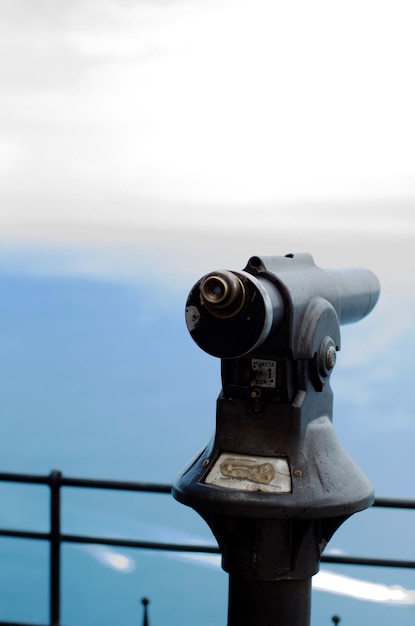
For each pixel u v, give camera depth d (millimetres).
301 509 2324
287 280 2400
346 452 2553
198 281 2320
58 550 3785
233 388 2457
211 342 2320
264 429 2428
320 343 2463
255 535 2436
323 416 2545
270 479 2377
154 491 3627
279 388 2408
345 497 2383
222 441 2473
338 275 2807
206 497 2383
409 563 3463
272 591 2473
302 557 2463
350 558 3486
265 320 2242
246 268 2408
